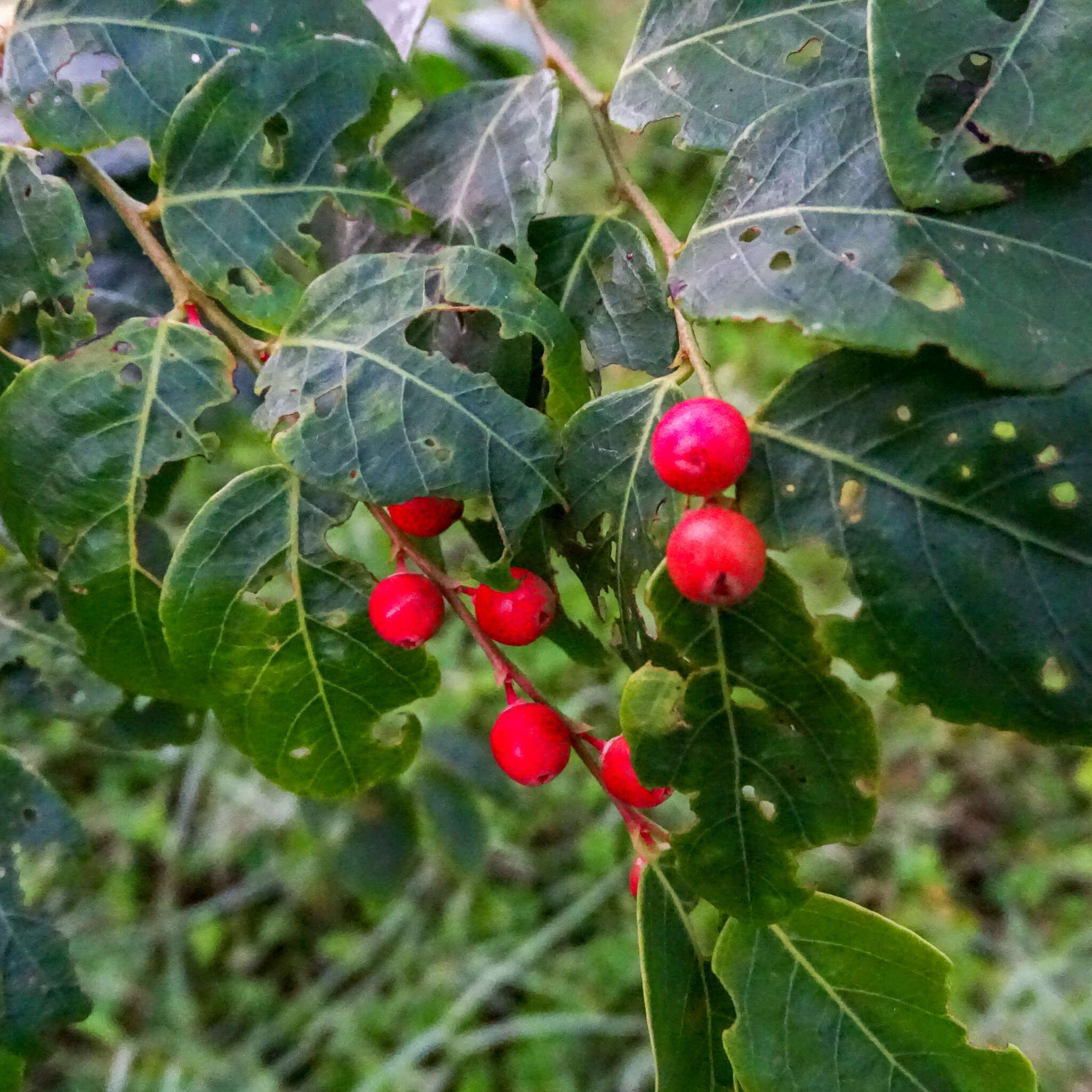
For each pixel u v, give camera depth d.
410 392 0.08
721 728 0.08
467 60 0.17
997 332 0.07
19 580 0.13
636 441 0.08
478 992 0.26
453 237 0.10
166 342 0.09
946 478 0.07
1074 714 0.07
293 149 0.09
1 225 0.09
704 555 0.07
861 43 0.09
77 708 0.13
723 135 0.09
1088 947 0.27
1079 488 0.07
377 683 0.10
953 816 0.30
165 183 0.09
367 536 0.29
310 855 0.28
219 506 0.09
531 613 0.09
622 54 0.34
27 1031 0.12
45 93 0.09
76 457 0.09
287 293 0.09
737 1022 0.09
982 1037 0.25
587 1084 0.26
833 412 0.07
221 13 0.10
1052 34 0.07
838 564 0.08
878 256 0.07
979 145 0.07
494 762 0.20
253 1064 0.26
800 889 0.08
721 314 0.07
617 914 0.28
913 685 0.07
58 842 0.12
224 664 0.09
